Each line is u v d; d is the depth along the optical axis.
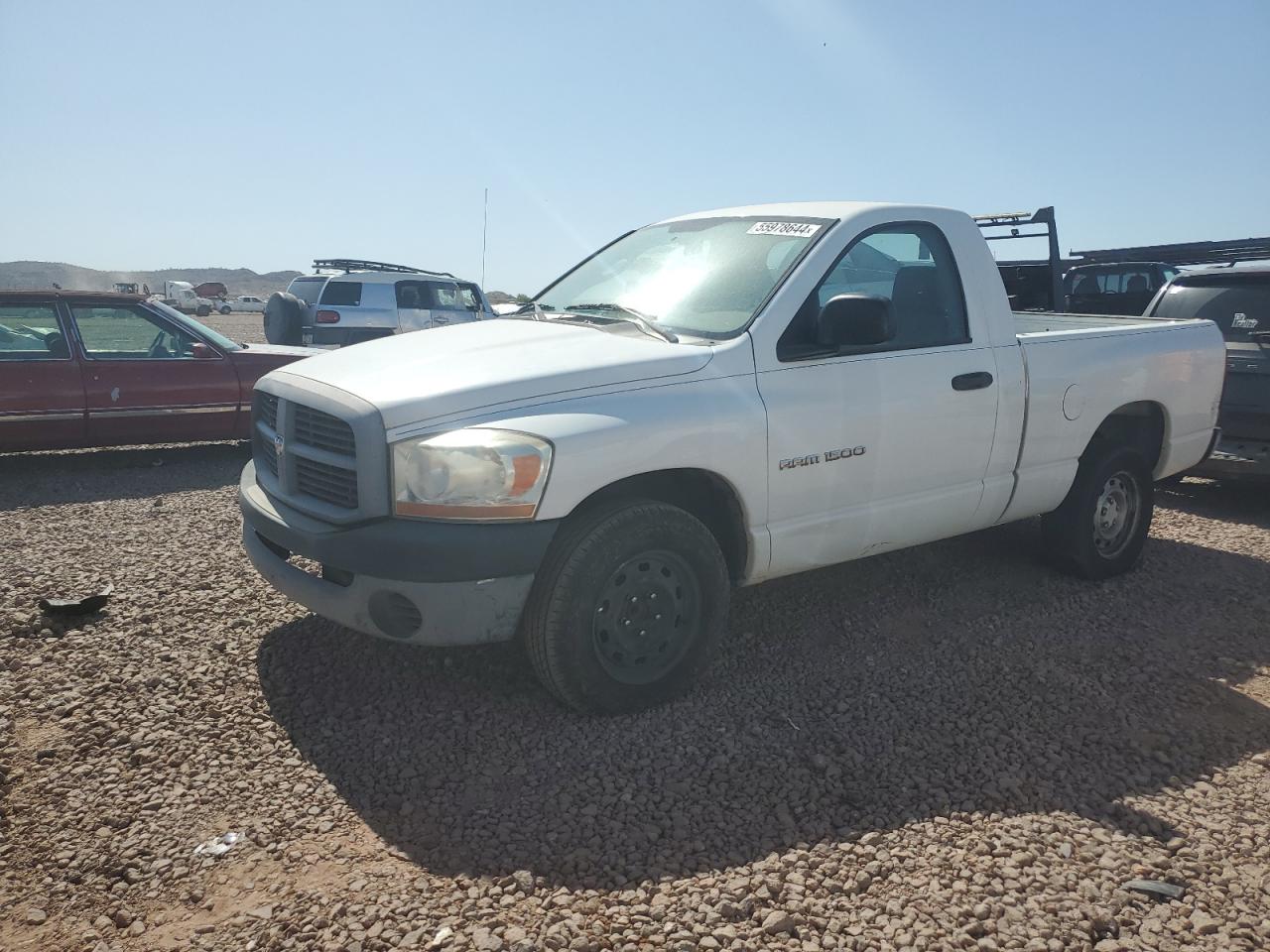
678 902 2.71
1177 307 7.89
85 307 8.36
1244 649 4.66
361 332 16.14
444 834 3.02
